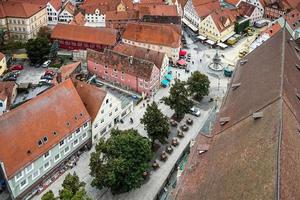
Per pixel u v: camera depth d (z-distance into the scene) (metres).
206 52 146.62
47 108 82.94
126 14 158.75
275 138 49.62
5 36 148.12
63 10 165.62
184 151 94.62
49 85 118.94
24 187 78.69
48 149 80.88
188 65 136.75
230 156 56.38
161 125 90.81
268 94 64.38
